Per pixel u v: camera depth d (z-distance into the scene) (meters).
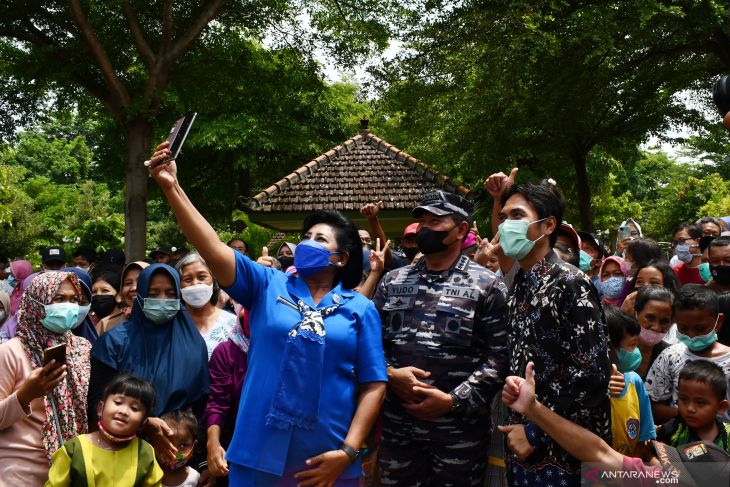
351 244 3.72
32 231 41.19
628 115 21.47
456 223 4.23
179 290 4.92
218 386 4.81
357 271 3.79
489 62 18.00
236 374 4.82
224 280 3.52
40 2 16.91
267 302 3.55
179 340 4.87
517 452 3.30
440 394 3.92
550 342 3.35
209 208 31.66
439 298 4.21
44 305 4.27
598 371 3.22
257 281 3.61
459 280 4.25
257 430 3.35
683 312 4.61
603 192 35.69
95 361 4.71
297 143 20.88
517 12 16.92
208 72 19.12
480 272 4.27
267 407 3.35
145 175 17.28
